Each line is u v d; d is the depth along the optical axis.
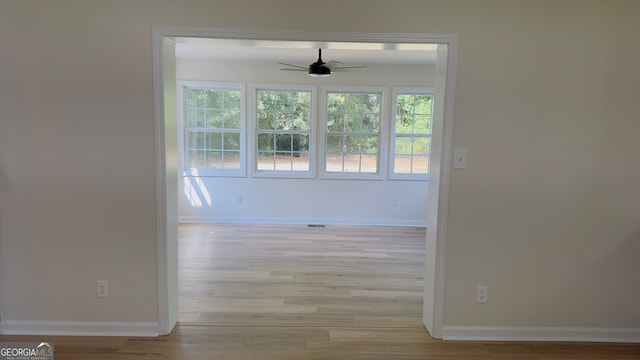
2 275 2.62
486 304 2.70
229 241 5.20
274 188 6.28
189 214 6.30
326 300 3.34
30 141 2.53
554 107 2.55
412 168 6.34
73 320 2.67
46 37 2.45
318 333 2.76
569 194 2.62
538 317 2.72
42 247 2.61
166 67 2.55
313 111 6.16
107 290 2.65
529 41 2.50
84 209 2.59
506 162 2.58
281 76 6.09
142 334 2.68
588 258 2.67
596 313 2.71
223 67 6.04
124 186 2.57
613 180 2.61
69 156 2.54
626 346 2.67
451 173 2.58
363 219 6.35
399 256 4.64
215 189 6.26
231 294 3.43
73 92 2.49
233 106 6.19
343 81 6.10
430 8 2.47
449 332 2.71
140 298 2.66
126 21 2.44
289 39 2.48
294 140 6.31
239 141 6.25
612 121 2.57
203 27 2.46
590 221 2.64
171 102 2.64
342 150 6.32
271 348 2.55
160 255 2.62
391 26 2.48
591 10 2.49
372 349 2.57
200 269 4.08
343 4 2.46
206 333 2.73
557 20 2.49
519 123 2.56
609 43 2.51
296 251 4.79
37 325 2.66
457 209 2.61
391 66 6.07
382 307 3.21
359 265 4.29
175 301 2.82
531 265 2.67
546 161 2.59
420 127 6.28
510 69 2.52
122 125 2.52
